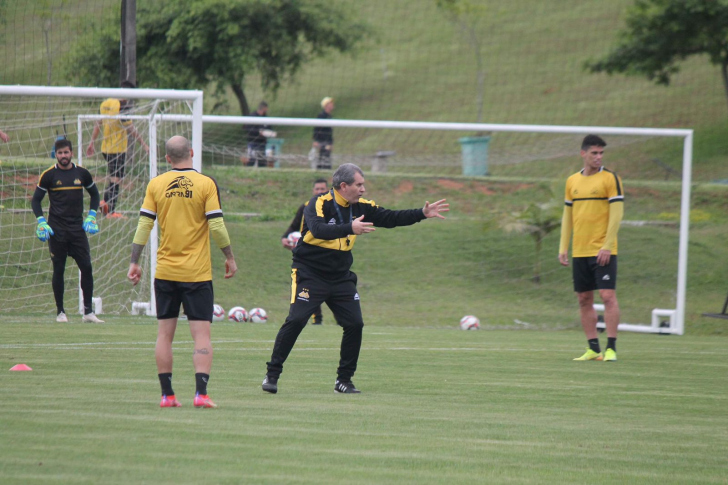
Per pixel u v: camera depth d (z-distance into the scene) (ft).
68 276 157.79
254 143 223.71
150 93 131.44
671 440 54.08
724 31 281.95
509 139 354.54
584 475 44.24
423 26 538.47
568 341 127.85
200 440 48.96
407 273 192.54
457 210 233.96
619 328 156.76
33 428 50.62
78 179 119.14
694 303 176.96
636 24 307.17
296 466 43.78
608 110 382.42
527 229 189.47
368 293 180.86
